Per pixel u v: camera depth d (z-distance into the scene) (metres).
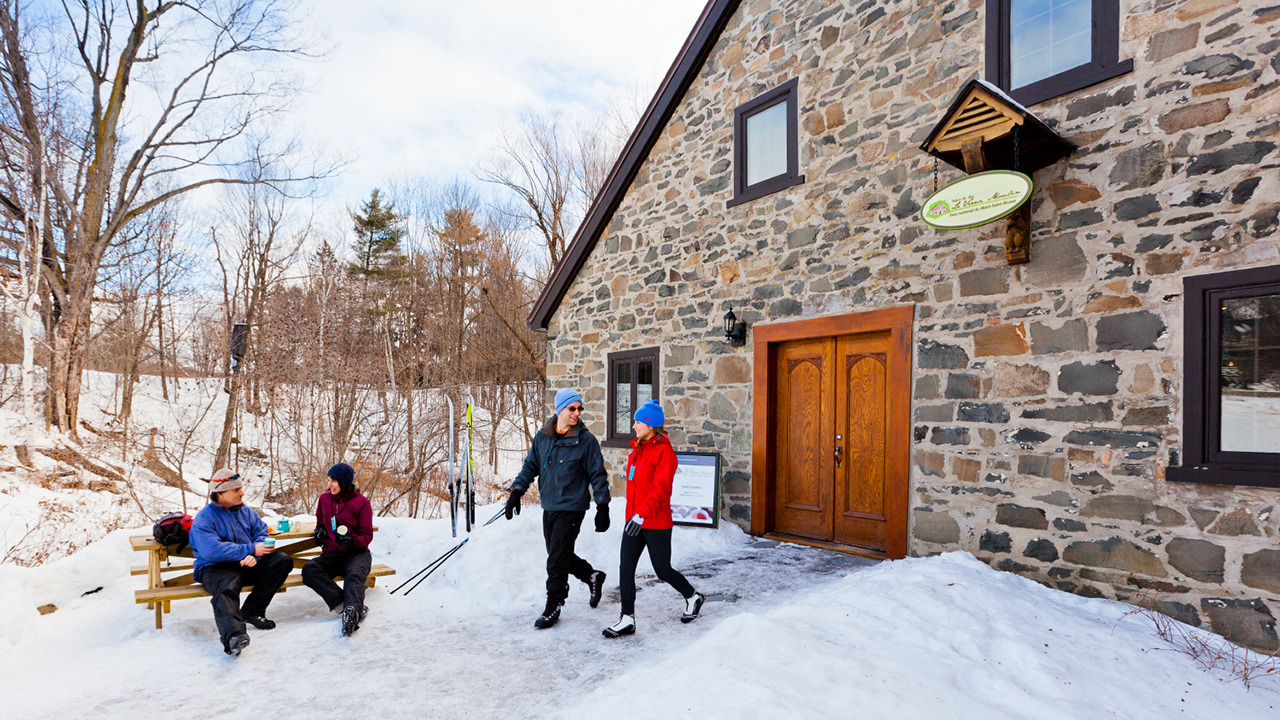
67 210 14.01
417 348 20.64
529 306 18.92
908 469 5.20
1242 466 3.57
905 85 5.38
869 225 5.59
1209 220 3.74
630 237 8.23
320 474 12.80
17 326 13.80
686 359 7.35
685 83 7.57
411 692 3.15
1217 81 3.74
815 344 6.21
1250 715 2.74
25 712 2.96
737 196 6.85
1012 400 4.57
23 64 12.83
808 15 6.26
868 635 3.27
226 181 16.44
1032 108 4.54
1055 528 4.30
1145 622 3.70
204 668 3.45
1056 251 4.37
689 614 4.03
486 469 16.94
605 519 4.07
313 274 19.83
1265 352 3.56
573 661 3.50
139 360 17.67
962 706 2.57
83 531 9.10
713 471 6.63
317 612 4.48
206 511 4.10
